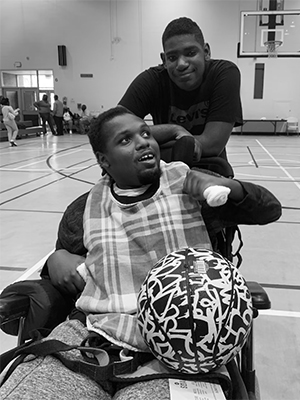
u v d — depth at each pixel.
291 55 14.70
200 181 1.06
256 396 1.20
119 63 15.88
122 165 1.17
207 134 1.58
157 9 15.16
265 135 15.75
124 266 1.11
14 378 0.91
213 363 0.87
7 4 16.09
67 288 1.22
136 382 0.90
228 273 0.89
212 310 0.83
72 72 16.27
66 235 1.33
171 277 0.88
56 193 5.23
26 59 16.45
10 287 1.25
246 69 15.20
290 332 1.98
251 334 1.13
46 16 15.95
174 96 1.72
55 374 0.92
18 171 7.11
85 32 15.84
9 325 1.32
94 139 1.21
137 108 1.75
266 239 3.38
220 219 1.16
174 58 1.54
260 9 14.59
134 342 0.99
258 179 6.11
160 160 1.27
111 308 1.07
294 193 5.09
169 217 1.14
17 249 3.22
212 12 14.84
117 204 1.21
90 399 0.88
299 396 1.55
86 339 1.01
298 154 9.62
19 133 14.12
